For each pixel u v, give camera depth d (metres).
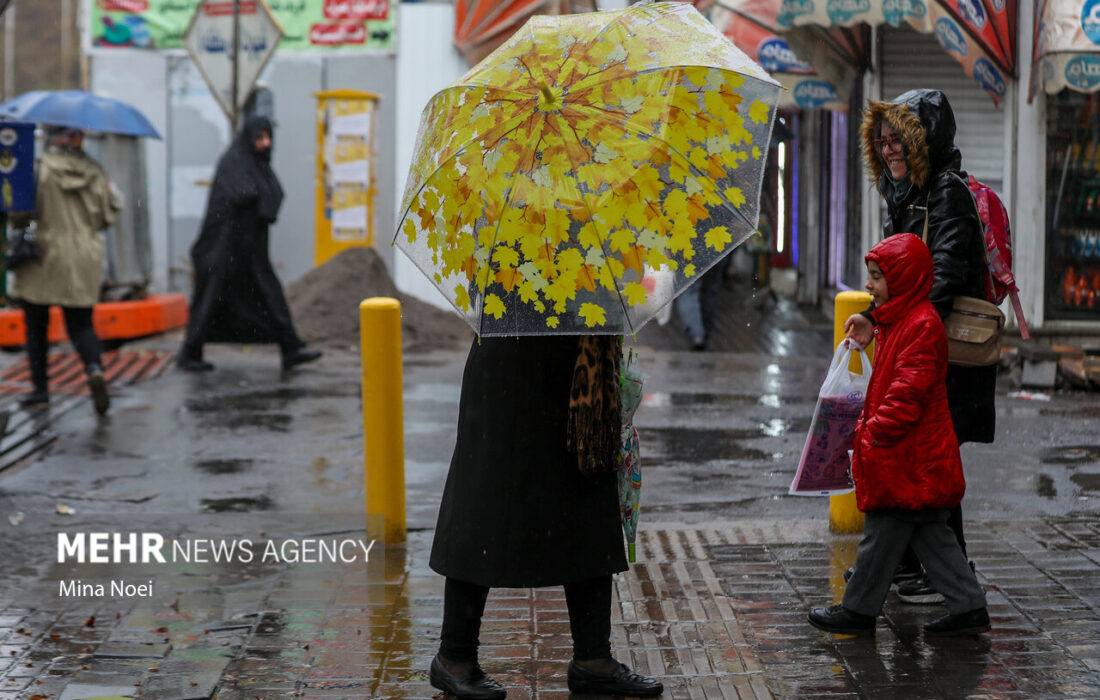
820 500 7.43
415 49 17.50
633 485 4.56
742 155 4.05
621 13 4.29
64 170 10.16
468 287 4.07
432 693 4.48
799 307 17.77
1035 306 12.95
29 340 10.37
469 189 4.02
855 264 15.83
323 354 13.77
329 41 17.50
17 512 7.22
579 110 4.04
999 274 5.25
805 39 13.78
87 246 10.01
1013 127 12.88
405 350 14.02
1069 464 8.14
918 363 4.71
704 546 6.26
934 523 4.86
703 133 4.07
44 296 10.01
